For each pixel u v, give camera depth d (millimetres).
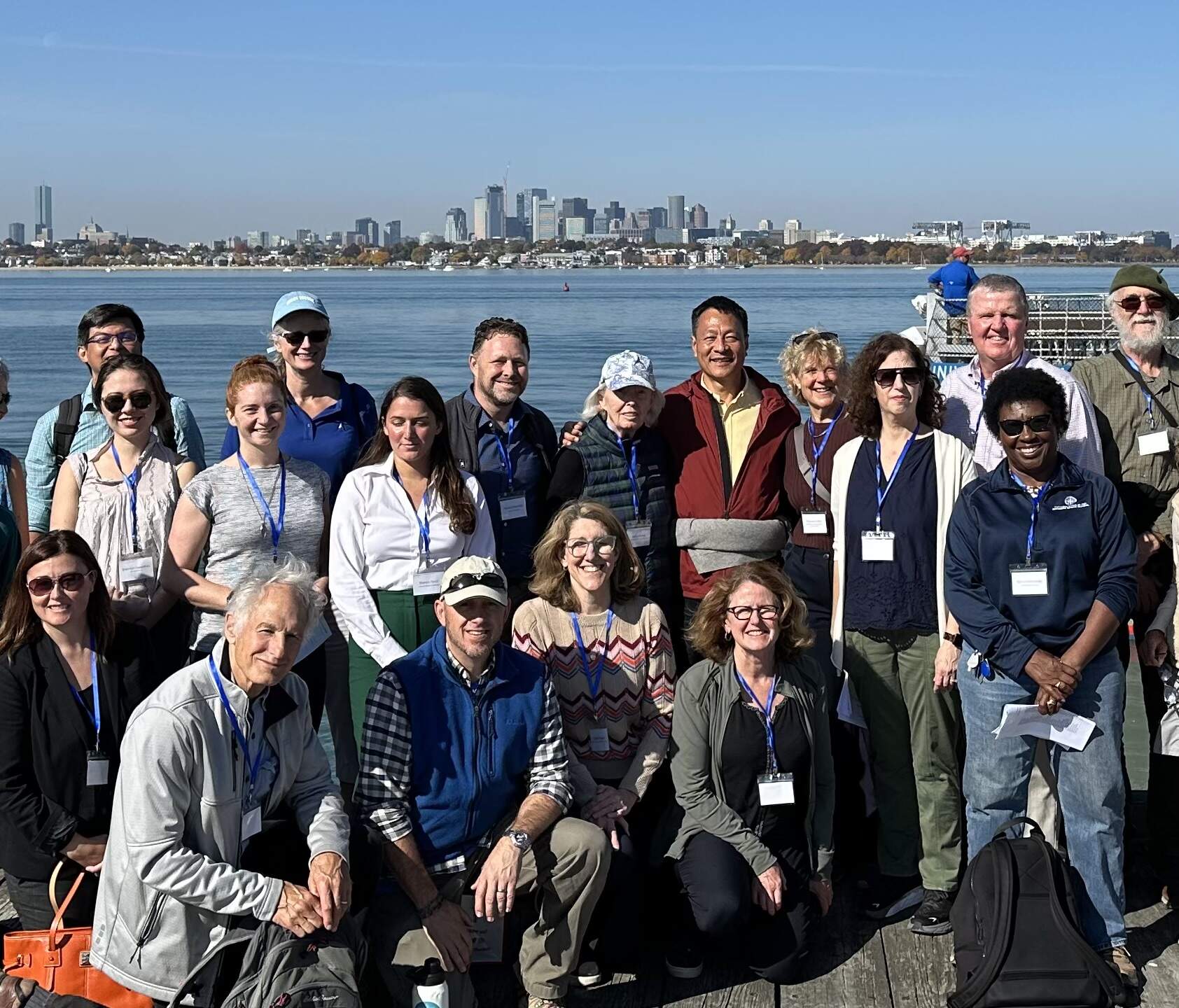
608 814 4113
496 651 3910
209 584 4453
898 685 4383
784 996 3932
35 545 3756
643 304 105250
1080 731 3826
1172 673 4258
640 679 4293
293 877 3732
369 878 3762
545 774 3887
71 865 3795
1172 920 4336
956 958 3723
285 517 4570
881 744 4426
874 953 4180
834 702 4645
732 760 4102
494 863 3676
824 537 4773
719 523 4797
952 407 4637
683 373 39250
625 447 4859
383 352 50938
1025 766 3980
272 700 3645
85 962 3512
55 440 5355
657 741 4285
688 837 4105
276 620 3455
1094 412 4535
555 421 28578
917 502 4270
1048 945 3537
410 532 4441
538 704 3900
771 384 5027
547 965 3783
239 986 3322
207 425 26844
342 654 5086
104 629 3869
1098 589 3840
